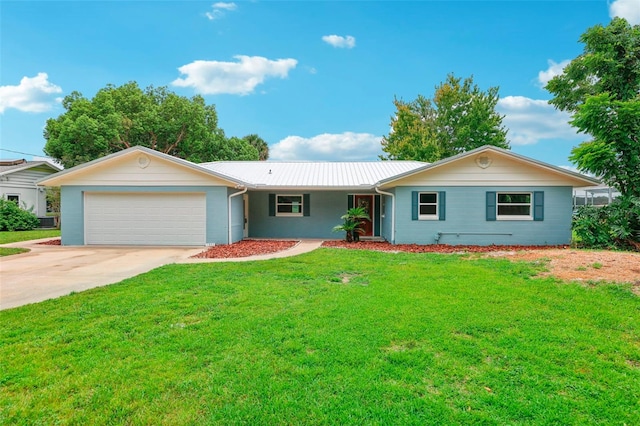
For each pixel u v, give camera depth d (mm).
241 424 2578
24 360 3586
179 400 2877
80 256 10898
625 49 11914
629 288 5855
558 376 3268
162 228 13586
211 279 7090
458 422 2600
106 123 26547
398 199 13305
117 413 2717
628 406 2807
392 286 6406
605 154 10961
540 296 5629
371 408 2750
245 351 3762
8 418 2664
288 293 6008
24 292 6398
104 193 13664
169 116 30734
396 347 3869
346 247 12414
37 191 23750
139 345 3938
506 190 13031
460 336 4152
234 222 14211
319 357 3598
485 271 7488
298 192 16047
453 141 32594
